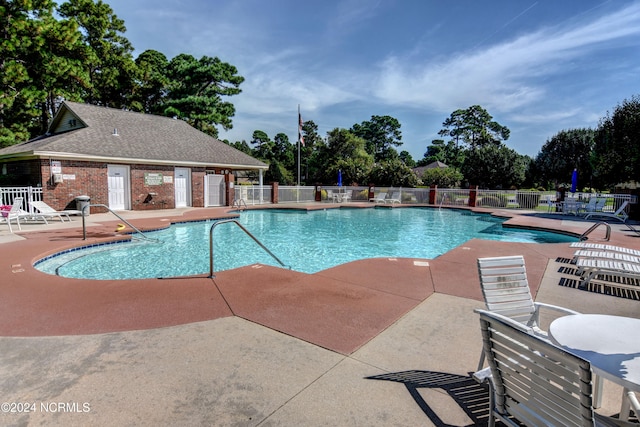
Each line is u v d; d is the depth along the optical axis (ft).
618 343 6.72
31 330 11.71
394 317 13.07
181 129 69.21
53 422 7.16
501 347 5.88
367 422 7.31
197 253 30.09
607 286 17.63
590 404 4.44
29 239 29.35
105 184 49.78
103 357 9.92
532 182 108.58
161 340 11.02
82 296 15.12
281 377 8.95
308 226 47.37
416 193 80.12
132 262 26.81
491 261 10.48
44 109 85.35
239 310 13.60
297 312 13.44
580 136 100.89
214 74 104.22
